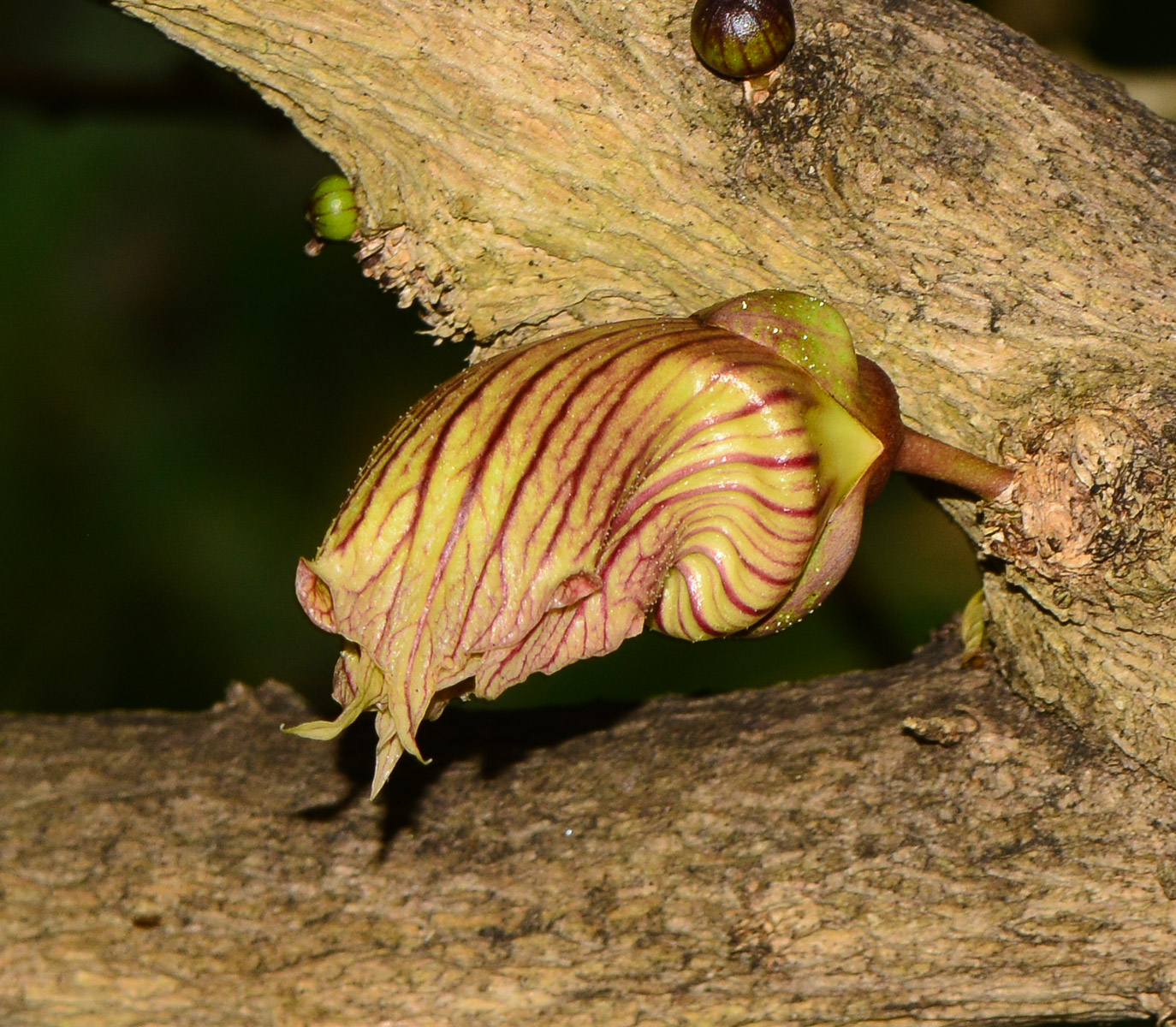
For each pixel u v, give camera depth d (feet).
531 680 2.79
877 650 2.52
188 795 1.94
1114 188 1.82
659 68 1.81
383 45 1.82
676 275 1.84
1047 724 1.86
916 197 1.81
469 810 1.92
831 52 1.81
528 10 1.81
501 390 1.74
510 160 1.82
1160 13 2.55
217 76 2.19
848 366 1.76
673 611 1.76
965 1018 1.85
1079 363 1.82
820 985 1.86
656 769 1.92
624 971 1.87
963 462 1.80
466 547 1.73
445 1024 1.87
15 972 1.89
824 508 1.76
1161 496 1.79
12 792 1.95
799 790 1.89
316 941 1.89
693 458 1.74
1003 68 1.82
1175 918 1.83
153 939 1.90
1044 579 1.81
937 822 1.86
